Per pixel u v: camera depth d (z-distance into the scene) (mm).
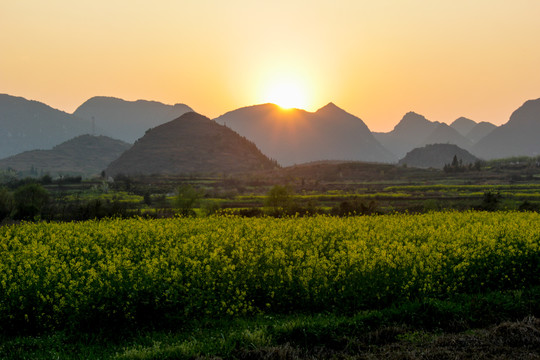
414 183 164500
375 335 11281
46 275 12898
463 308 12719
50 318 11672
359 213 56125
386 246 16250
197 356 10086
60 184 158000
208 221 25297
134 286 11938
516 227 19969
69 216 50438
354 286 13156
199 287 12867
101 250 16734
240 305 12461
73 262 14805
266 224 23375
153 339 11273
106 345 11172
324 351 10703
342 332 11375
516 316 12641
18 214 54188
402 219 25234
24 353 10445
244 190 151375
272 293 12836
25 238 19922
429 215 29109
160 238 19453
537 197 92438
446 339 10977
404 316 12211
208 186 169375
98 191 132500
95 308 11633
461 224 24562
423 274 13711
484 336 11133
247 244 16391
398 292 13414
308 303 13117
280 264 14102
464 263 14391
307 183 179000
